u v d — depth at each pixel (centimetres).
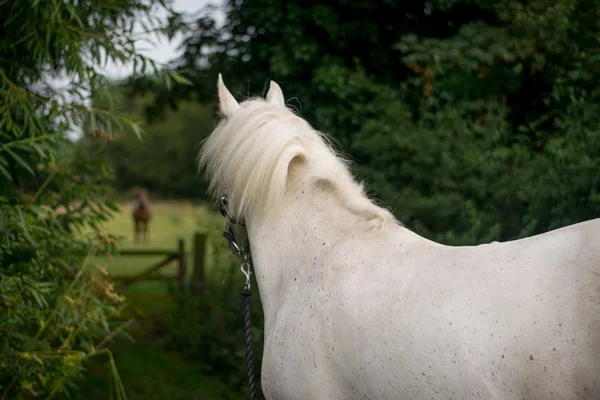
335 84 530
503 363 163
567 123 395
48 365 329
